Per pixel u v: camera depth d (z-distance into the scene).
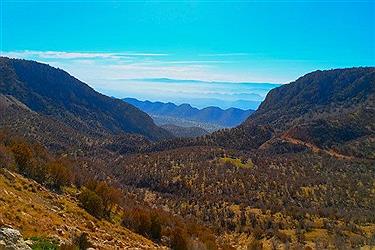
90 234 50.09
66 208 63.31
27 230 38.34
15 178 66.19
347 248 120.88
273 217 160.50
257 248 117.00
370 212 160.25
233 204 181.75
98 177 179.50
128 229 75.44
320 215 160.38
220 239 119.44
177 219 116.62
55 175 86.00
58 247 34.62
